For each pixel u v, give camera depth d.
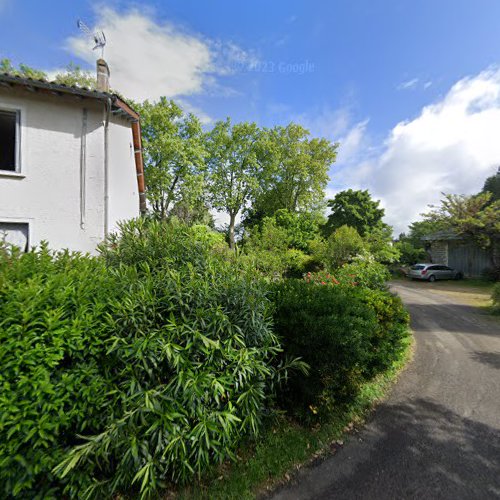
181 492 2.17
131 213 10.98
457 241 20.66
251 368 2.42
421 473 2.46
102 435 1.84
